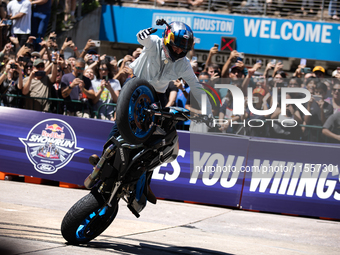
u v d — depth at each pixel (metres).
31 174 18.66
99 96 20.59
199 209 16.91
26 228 10.75
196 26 41.09
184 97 20.06
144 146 10.02
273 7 41.06
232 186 17.64
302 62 23.91
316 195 17.16
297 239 13.36
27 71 22.83
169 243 11.02
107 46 45.38
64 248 9.23
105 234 11.40
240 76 22.77
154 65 11.07
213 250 10.62
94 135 18.22
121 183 9.94
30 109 20.31
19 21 30.27
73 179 18.31
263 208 17.41
